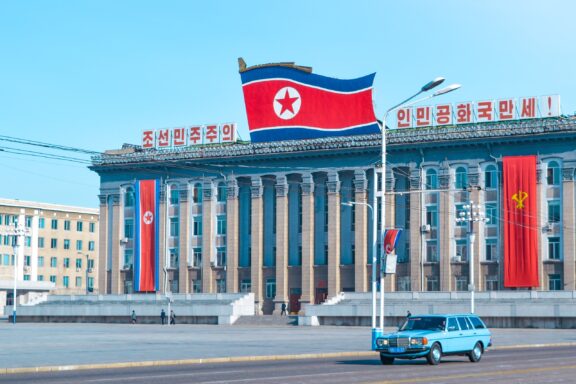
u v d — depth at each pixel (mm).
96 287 184000
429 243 114438
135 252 130375
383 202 52688
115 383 30609
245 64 124812
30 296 161750
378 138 116938
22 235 118312
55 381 31734
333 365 40500
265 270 124188
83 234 182500
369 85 117625
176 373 35781
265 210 125688
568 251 106125
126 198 134875
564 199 106875
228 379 31953
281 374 34469
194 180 129750
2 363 40875
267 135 123312
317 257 121625
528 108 108375
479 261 111000
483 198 111625
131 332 83875
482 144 111312
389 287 116000
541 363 40344
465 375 33188
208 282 127188
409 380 30938
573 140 106812
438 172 114188
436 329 40969
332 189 120188
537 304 92125
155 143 131625
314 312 104500
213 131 127438
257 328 97625
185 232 129500
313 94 120875
